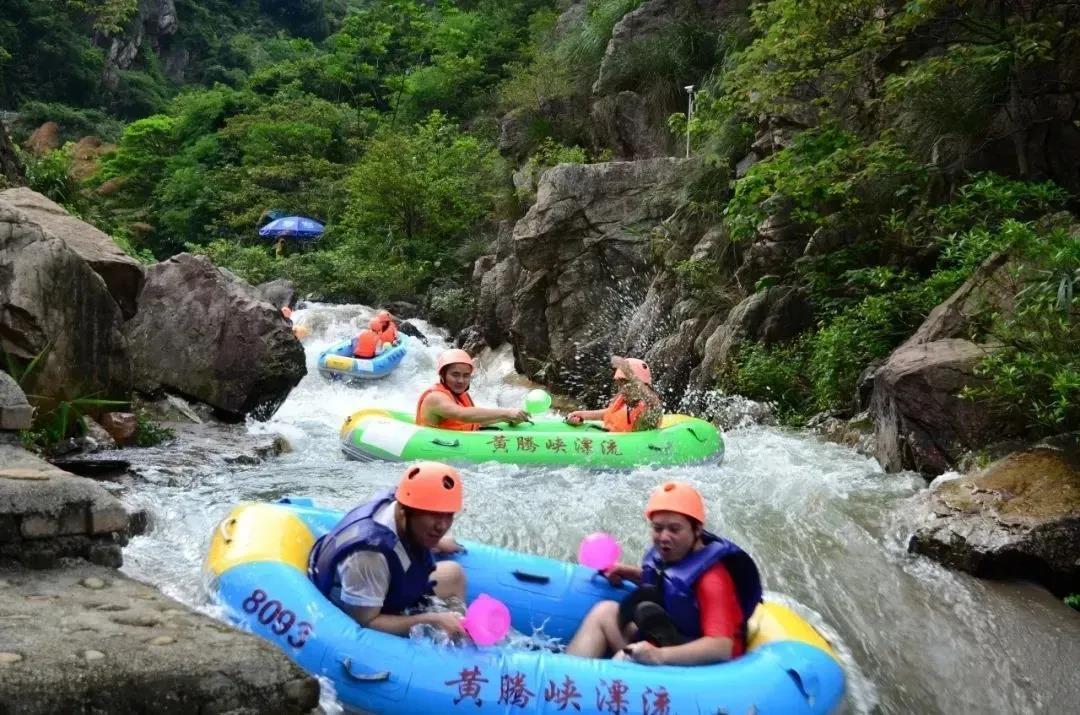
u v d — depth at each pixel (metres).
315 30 62.69
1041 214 8.84
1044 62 9.49
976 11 10.27
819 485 7.26
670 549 3.95
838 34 10.49
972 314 7.57
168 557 5.24
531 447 7.83
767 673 3.76
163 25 54.06
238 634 3.18
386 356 14.41
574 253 13.88
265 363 9.38
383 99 35.75
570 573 4.54
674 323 12.53
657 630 3.87
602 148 18.88
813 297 10.67
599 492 7.17
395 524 3.81
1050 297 6.41
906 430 7.40
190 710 2.87
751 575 3.95
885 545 6.07
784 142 11.72
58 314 7.10
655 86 17.52
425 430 8.00
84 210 16.12
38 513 3.71
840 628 5.01
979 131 9.84
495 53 31.23
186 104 38.38
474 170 24.11
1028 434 6.82
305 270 23.06
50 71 46.47
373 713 3.54
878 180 10.41
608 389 13.10
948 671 4.69
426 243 22.77
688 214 13.16
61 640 2.98
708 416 10.73
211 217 31.05
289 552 4.20
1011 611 5.18
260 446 8.22
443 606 4.06
